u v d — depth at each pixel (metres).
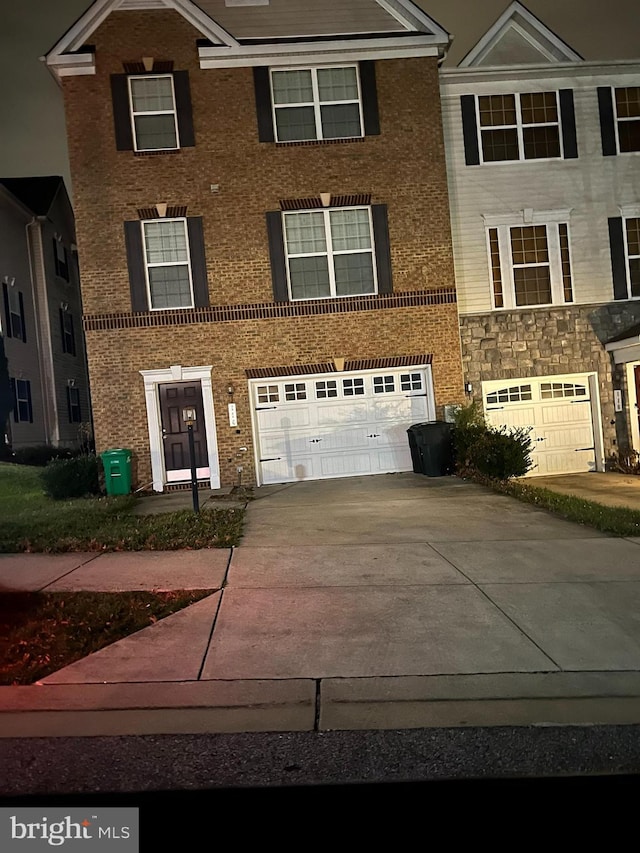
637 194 16.67
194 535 9.50
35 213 23.95
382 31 15.58
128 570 7.89
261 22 15.65
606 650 5.71
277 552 8.61
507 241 16.39
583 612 6.52
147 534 9.60
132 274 14.91
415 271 15.52
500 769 4.09
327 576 7.62
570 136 16.52
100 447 14.91
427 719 4.66
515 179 16.44
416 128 15.55
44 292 24.28
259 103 15.20
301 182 15.30
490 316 16.33
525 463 14.02
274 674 5.32
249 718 4.69
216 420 15.10
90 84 14.96
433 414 15.53
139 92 15.13
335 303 15.31
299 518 10.84
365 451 15.51
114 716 4.73
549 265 16.50
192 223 15.03
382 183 15.48
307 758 4.22
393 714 4.73
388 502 12.04
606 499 12.69
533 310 16.38
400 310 15.46
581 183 16.56
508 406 16.44
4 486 15.75
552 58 16.83
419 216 15.53
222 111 15.15
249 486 14.98
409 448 15.55
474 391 16.30
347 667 5.44
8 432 21.33
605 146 16.59
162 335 14.99
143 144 15.12
